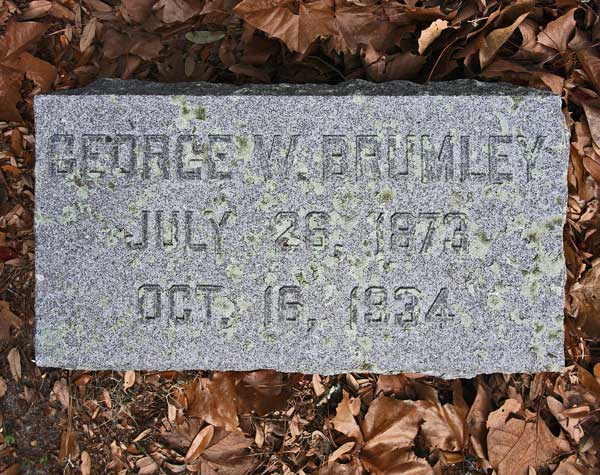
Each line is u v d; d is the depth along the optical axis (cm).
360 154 132
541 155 132
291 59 148
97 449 149
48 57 152
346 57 146
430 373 134
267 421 149
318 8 143
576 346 149
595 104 147
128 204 133
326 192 133
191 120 133
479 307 133
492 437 146
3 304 150
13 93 149
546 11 148
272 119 133
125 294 134
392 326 133
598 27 147
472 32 144
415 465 145
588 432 149
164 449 149
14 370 150
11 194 151
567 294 148
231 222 133
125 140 133
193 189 133
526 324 133
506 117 132
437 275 133
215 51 151
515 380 149
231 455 148
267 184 133
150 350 134
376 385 149
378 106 132
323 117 132
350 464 147
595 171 148
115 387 150
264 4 141
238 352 134
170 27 150
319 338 133
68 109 133
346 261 133
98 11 151
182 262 133
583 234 149
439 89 136
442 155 132
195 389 148
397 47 147
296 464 148
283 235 133
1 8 152
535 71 146
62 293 134
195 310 134
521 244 133
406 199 133
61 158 133
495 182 132
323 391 149
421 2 147
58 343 134
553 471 147
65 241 133
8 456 150
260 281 133
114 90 136
